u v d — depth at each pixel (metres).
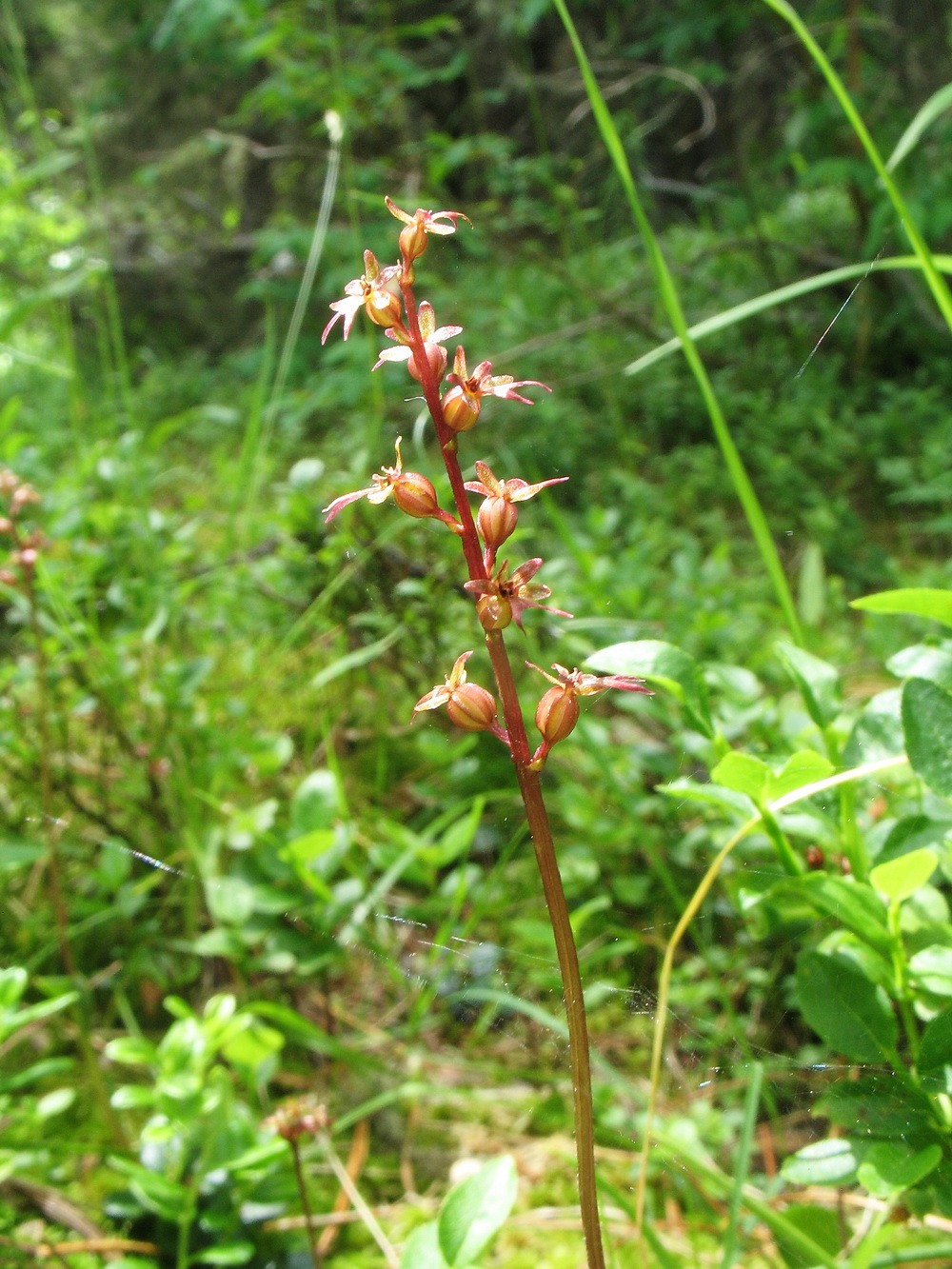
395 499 0.10
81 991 0.24
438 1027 0.26
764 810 0.14
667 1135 0.19
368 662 0.34
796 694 0.28
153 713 0.31
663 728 0.33
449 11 0.88
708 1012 0.24
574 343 0.66
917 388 0.62
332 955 0.23
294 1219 0.22
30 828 0.30
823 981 0.14
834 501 0.54
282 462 0.64
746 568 0.49
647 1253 0.20
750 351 0.66
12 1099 0.25
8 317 0.36
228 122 0.74
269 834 0.24
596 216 0.66
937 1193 0.13
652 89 0.83
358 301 0.10
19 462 0.33
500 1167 0.13
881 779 0.20
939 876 0.18
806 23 0.65
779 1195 0.20
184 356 0.93
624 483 0.52
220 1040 0.20
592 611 0.32
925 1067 0.13
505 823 0.31
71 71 1.03
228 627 0.37
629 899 0.26
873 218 0.56
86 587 0.32
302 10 0.61
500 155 0.63
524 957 0.24
